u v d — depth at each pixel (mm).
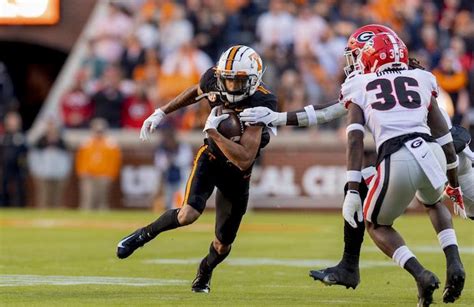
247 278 25953
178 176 59938
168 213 21422
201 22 65438
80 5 67438
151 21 66000
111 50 66250
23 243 38031
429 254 33625
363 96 19000
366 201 18828
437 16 65062
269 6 65562
